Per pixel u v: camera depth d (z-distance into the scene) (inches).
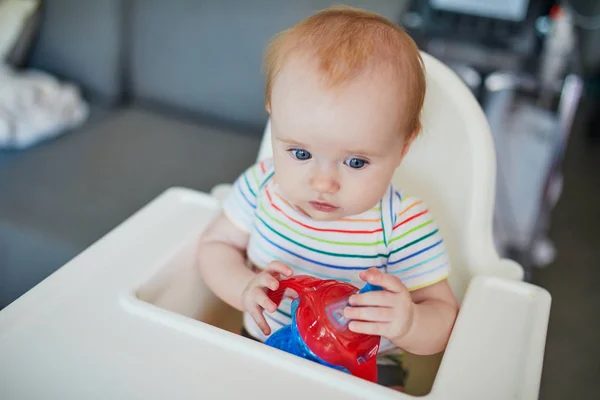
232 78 58.2
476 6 65.7
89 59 61.9
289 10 54.5
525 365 20.6
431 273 25.5
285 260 26.9
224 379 19.1
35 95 56.2
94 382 18.7
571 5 98.3
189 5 57.9
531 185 63.2
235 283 25.8
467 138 28.1
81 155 52.5
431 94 28.5
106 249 25.4
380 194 22.8
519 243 62.2
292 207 26.7
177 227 27.9
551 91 61.1
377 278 21.0
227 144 56.8
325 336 20.8
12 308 21.3
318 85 21.0
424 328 23.0
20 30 60.9
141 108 63.4
